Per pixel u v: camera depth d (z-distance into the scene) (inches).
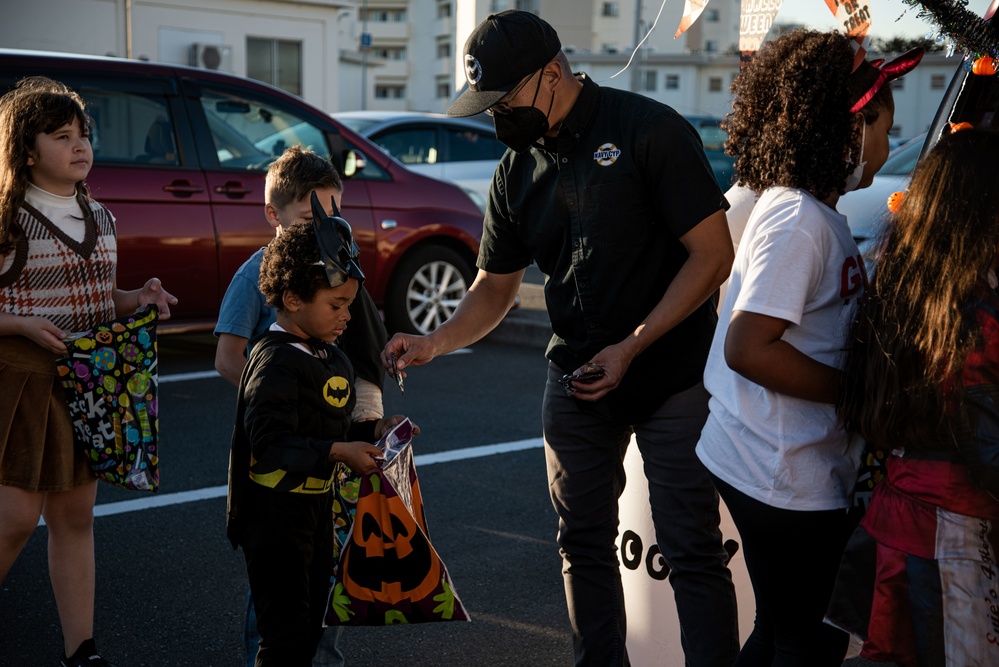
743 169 87.1
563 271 104.3
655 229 99.7
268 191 111.9
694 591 100.9
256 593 98.0
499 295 115.0
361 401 105.0
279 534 95.3
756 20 93.7
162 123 262.5
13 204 107.9
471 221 315.6
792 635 86.7
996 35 85.8
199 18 911.0
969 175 71.5
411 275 306.8
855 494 82.7
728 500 85.4
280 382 93.4
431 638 133.4
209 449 209.9
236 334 106.9
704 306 103.6
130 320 111.7
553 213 102.7
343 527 103.2
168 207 258.1
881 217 80.4
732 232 103.7
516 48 95.4
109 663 119.9
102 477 112.6
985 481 69.2
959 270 70.3
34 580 148.9
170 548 161.5
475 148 452.8
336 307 95.6
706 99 1834.4
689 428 101.0
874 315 75.0
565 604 143.3
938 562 71.9
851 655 92.7
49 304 111.5
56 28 821.9
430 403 248.8
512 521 173.8
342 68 2025.1
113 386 111.2
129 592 145.6
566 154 99.8
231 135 273.7
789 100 81.7
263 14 946.7
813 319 79.7
